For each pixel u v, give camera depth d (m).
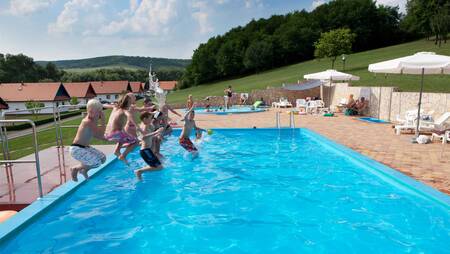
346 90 20.91
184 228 4.79
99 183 6.76
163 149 10.18
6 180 6.27
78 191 6.05
